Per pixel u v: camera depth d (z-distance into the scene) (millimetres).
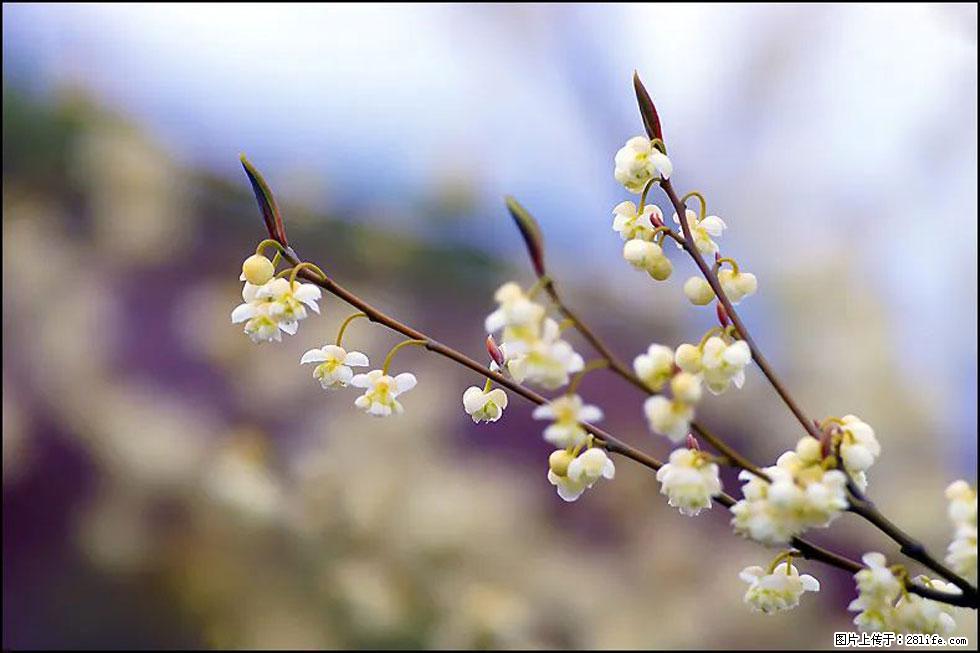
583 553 863
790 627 822
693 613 824
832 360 861
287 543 784
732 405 887
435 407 877
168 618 814
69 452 882
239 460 791
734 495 889
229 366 876
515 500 850
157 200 961
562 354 435
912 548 448
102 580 833
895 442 840
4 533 864
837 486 438
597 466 453
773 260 898
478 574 796
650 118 460
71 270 927
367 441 821
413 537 785
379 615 757
